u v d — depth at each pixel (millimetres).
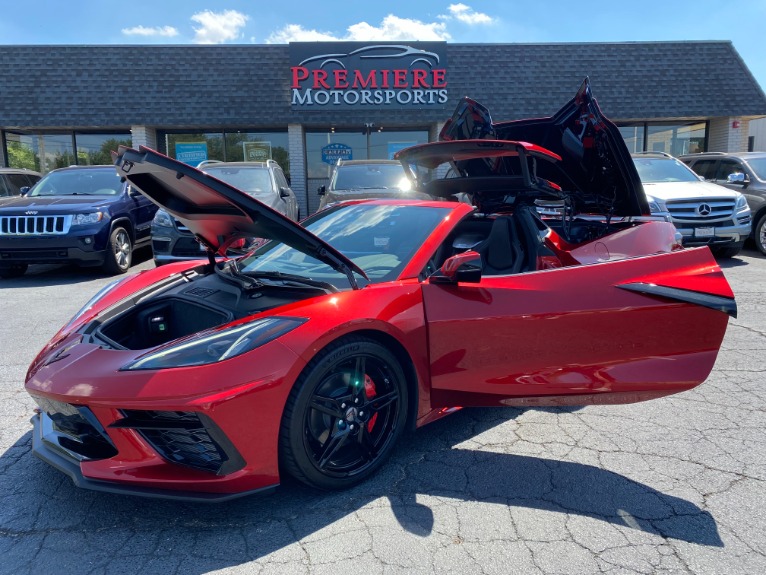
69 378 2510
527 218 3785
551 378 3070
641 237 4133
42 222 8211
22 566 2270
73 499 2748
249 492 2469
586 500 2680
